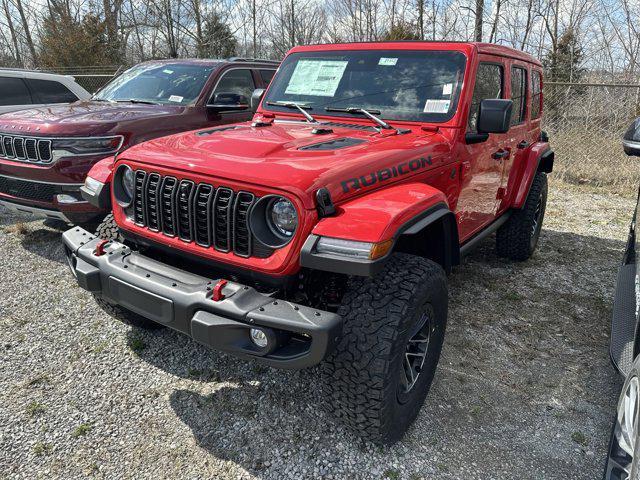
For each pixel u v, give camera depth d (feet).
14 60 84.23
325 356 7.13
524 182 15.78
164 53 78.54
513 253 17.03
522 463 8.65
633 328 9.82
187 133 10.80
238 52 81.87
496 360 11.65
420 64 11.77
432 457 8.64
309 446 8.73
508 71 13.70
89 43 68.28
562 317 13.76
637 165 31.19
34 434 8.87
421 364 9.03
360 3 67.72
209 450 8.61
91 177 10.69
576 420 9.78
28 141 15.64
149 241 9.36
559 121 35.47
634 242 12.76
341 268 7.13
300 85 12.82
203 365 10.88
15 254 16.61
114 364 10.86
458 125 10.91
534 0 60.59
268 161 8.18
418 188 8.86
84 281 9.05
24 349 11.31
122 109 17.80
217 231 8.21
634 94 34.60
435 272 8.50
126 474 8.11
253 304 7.42
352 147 9.25
